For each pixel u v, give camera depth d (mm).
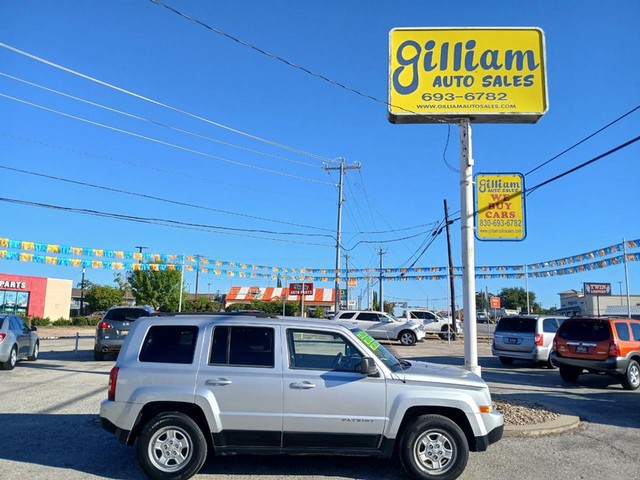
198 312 6727
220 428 5949
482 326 59094
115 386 6082
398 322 30594
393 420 5977
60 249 20984
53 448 7113
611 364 13086
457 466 5945
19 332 15219
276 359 6133
